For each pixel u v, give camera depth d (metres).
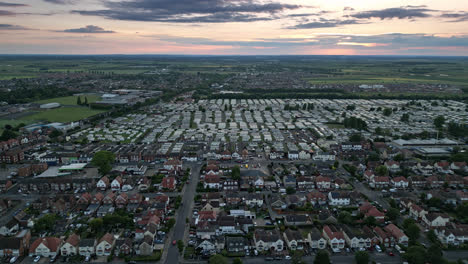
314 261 141.62
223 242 156.50
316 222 178.00
